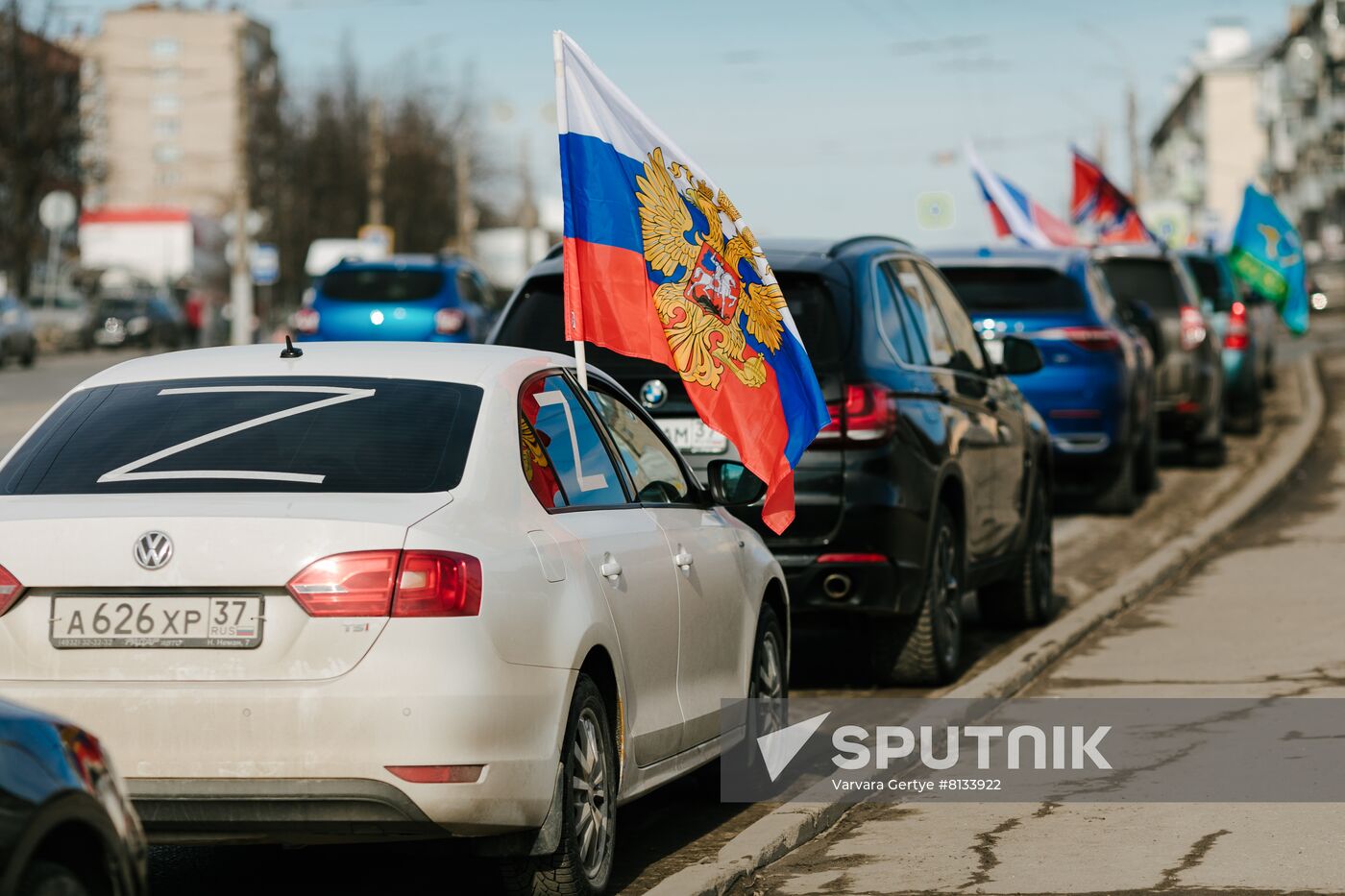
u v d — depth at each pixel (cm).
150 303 9400
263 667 860
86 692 863
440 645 862
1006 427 1812
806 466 1483
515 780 888
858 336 1509
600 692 1000
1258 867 1026
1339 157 16138
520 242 12431
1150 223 9012
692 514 1182
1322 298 4859
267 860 1128
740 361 1211
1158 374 3359
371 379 1002
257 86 14712
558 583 942
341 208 15338
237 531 869
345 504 892
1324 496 3030
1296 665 1670
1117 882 1007
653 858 1112
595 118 1191
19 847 608
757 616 1245
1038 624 1958
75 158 10775
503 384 1013
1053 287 2684
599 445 1091
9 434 3950
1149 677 1634
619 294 1188
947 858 1077
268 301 12612
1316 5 16488
